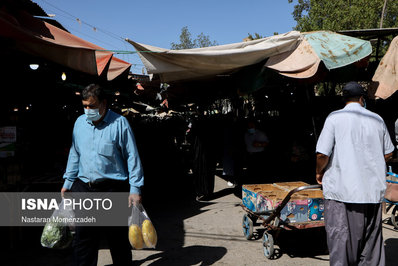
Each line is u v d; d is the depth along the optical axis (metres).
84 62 4.26
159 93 10.03
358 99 2.71
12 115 4.45
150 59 4.71
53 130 5.88
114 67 6.44
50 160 5.21
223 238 4.41
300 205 3.68
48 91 5.78
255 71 5.11
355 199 2.48
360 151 2.54
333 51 4.34
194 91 7.84
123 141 2.80
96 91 2.65
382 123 2.66
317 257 3.70
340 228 2.56
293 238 4.31
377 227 2.60
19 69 4.54
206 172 6.75
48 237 2.92
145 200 6.79
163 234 4.62
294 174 7.07
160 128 10.70
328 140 2.61
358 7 19.84
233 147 7.36
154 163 8.88
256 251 3.92
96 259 2.85
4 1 3.50
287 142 7.21
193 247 4.09
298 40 4.73
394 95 6.48
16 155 4.26
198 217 5.48
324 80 5.23
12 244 4.11
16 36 3.26
